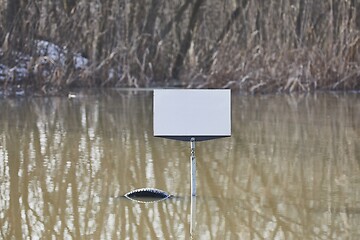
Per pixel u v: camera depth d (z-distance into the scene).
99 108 17.95
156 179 10.65
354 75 22.23
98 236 8.15
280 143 13.35
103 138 13.77
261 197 9.70
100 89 22.16
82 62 22.66
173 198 9.65
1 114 16.78
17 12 22.27
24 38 22.23
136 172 11.09
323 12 22.58
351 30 22.52
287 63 21.97
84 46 22.80
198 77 22.83
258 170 11.23
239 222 8.63
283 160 11.92
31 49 22.16
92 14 22.86
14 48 22.11
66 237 8.12
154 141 13.52
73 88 22.17
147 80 22.97
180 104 8.87
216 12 23.27
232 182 10.49
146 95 20.72
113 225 8.53
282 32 22.42
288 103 18.95
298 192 9.98
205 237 8.09
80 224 8.58
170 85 22.91
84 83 22.38
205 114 8.86
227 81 21.95
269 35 22.45
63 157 12.09
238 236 8.14
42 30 22.52
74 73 22.33
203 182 10.48
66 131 14.54
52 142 13.34
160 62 23.53
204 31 23.42
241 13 22.89
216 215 8.90
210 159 12.00
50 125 15.22
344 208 9.22
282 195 9.81
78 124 15.42
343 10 22.55
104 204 9.37
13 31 22.16
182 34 23.88
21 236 8.16
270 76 21.73
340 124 15.49
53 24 22.66
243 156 12.23
